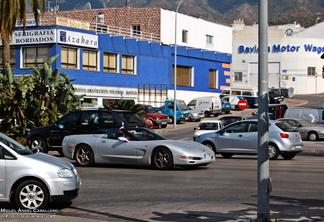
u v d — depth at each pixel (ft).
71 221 24.29
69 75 127.13
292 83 242.78
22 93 77.77
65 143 50.78
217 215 25.75
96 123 57.36
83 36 131.03
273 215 25.50
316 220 24.03
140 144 47.06
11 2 88.84
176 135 111.86
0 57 133.90
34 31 125.70
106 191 33.91
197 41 184.14
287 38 242.58
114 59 144.05
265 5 21.97
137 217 25.44
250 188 35.14
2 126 78.43
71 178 27.25
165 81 165.27
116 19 173.37
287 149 58.85
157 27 165.89
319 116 108.06
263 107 21.83
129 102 89.66
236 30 257.55
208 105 151.53
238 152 60.64
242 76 245.65
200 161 45.65
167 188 35.19
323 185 36.55
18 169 26.27
